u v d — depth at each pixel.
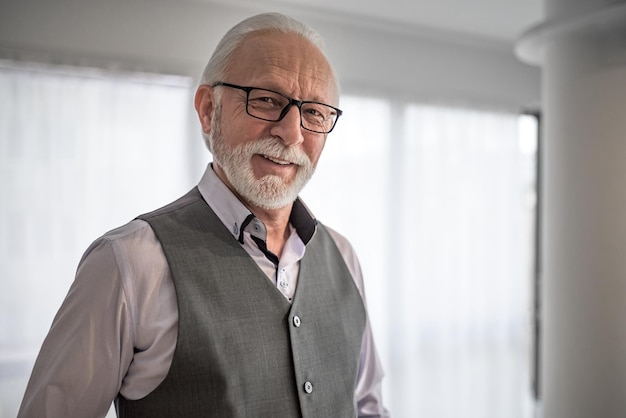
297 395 0.98
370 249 3.58
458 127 3.88
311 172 1.05
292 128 0.97
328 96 1.04
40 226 2.79
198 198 1.07
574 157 2.44
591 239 2.39
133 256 0.92
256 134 0.98
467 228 3.92
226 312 0.95
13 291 2.73
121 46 2.90
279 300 1.01
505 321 4.06
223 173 1.07
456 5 3.15
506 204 4.07
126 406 0.92
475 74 3.93
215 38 3.12
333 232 1.31
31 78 2.76
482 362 3.96
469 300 3.93
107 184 2.92
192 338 0.91
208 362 0.91
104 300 0.88
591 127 2.39
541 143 4.26
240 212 1.02
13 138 2.74
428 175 3.79
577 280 2.44
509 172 4.08
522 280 4.12
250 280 0.99
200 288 0.94
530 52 2.78
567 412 2.46
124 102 2.95
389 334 3.63
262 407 0.94
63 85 2.82
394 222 3.66
